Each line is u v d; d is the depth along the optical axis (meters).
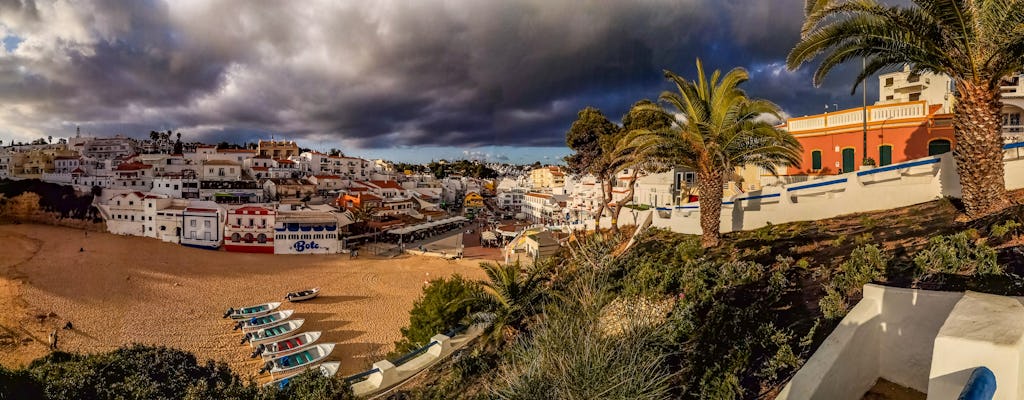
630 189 31.33
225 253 67.69
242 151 123.44
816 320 8.80
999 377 3.68
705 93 19.03
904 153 27.16
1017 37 11.18
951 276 8.41
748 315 9.86
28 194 84.25
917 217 14.95
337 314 42.91
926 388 6.52
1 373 14.99
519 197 147.88
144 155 116.19
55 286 46.22
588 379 6.05
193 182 92.94
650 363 6.59
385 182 127.12
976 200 12.66
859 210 18.89
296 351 32.50
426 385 17.39
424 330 25.34
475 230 104.81
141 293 46.16
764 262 14.39
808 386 6.11
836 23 14.15
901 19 12.99
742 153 18.78
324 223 72.38
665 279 14.34
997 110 12.48
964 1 11.86
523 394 6.43
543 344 6.90
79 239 69.75
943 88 34.84
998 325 4.02
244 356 32.50
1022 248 8.74
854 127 29.11
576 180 97.69
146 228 74.31
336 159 135.25
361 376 19.03
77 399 15.12
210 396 15.52
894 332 6.95
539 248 47.75
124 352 19.41
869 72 16.31
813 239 15.61
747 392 7.75
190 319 39.94
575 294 8.60
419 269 62.41
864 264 10.03
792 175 32.44
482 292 20.86
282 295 48.78
